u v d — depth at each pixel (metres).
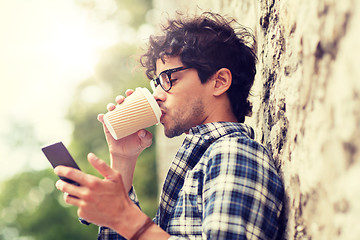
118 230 1.24
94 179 1.20
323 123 1.04
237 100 1.65
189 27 1.63
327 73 1.02
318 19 1.07
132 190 1.78
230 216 1.24
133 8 16.05
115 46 15.62
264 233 1.30
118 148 1.76
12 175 19.98
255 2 1.91
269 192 1.35
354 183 0.88
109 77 15.37
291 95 1.32
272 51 1.59
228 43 1.64
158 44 1.64
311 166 1.13
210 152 1.40
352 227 0.88
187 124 1.59
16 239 17.88
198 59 1.57
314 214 1.10
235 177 1.30
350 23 0.89
